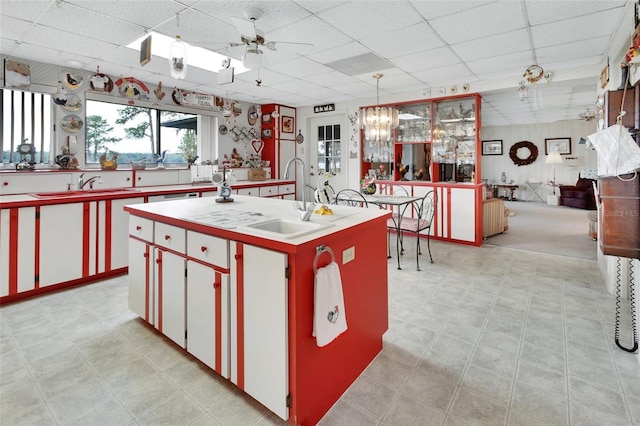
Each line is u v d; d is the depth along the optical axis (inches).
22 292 123.5
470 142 212.7
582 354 87.3
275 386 63.6
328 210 91.0
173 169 205.8
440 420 65.2
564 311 112.8
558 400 70.2
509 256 181.5
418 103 226.5
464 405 69.2
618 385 74.7
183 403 70.0
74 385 75.2
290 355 61.9
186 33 123.8
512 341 94.0
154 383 76.2
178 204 113.7
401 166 243.3
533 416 65.8
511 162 445.7
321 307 63.5
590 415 65.9
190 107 220.1
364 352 82.3
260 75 182.1
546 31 122.5
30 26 117.2
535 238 225.0
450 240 215.2
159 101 202.4
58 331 99.6
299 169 288.7
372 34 125.0
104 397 71.5
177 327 87.4
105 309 115.0
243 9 105.0
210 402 70.4
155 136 208.4
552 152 413.1
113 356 86.8
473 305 118.1
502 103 266.7
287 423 64.7
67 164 164.9
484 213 218.5
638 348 83.3
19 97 154.9
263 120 273.9
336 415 67.3
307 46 137.2
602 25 117.6
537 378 77.6
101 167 176.7
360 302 80.6
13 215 120.8
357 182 255.8
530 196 434.6
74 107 169.0
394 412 67.6
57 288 132.6
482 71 175.6
